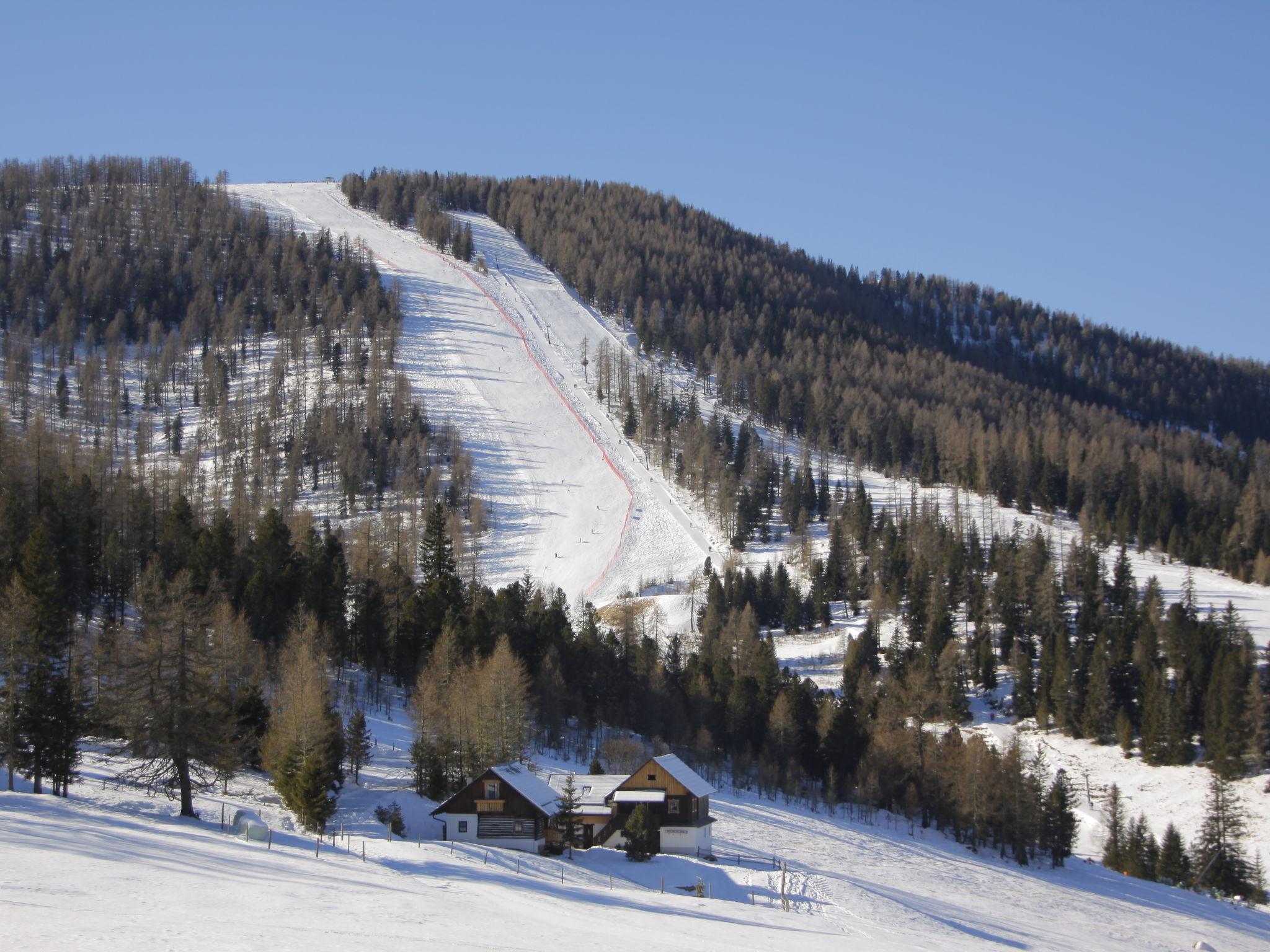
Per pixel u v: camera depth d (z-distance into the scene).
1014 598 158.00
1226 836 98.81
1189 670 129.38
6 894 38.66
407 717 101.56
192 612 68.31
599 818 78.75
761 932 52.94
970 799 99.19
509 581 184.50
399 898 47.81
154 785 70.19
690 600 166.75
